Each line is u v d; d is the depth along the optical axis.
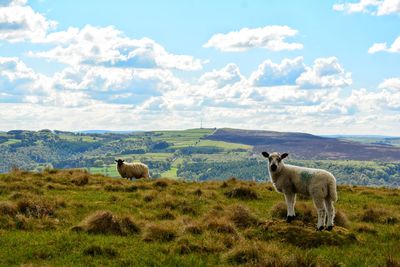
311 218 17.80
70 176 28.91
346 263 12.46
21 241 14.11
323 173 15.71
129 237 15.26
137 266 12.20
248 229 15.86
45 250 13.27
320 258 12.24
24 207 17.70
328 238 14.73
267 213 19.67
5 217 16.39
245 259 12.60
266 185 29.17
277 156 16.61
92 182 27.80
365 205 22.88
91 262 12.45
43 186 25.06
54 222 16.73
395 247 14.44
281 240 14.84
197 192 24.84
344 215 17.64
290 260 11.86
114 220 15.96
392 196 27.70
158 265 12.36
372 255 13.45
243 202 23.27
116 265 12.30
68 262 12.39
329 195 15.61
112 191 25.39
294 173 16.30
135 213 19.42
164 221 17.06
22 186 23.39
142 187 26.89
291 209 16.72
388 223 18.94
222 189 27.38
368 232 16.89
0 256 12.65
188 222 16.81
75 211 19.03
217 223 16.06
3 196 21.30
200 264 12.37
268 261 11.89
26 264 11.63
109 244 14.06
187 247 13.73
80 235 14.94
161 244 14.44
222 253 13.40
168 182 28.75
